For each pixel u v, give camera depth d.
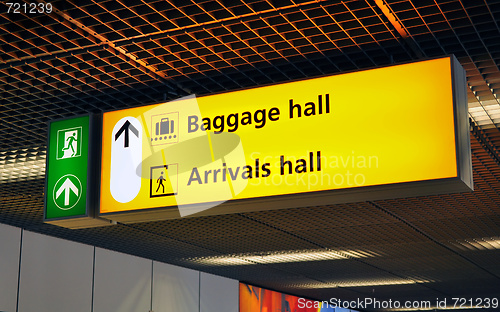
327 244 10.03
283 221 8.43
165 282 10.05
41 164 6.79
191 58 4.61
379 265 11.95
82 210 4.33
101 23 4.10
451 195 7.57
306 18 4.06
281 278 13.12
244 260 11.30
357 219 8.45
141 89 5.15
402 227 9.03
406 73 3.80
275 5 3.93
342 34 4.30
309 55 4.58
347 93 3.90
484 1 3.85
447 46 4.50
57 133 4.54
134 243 9.97
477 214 8.52
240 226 8.70
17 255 7.43
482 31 4.22
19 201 8.08
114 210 4.30
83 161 4.42
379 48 4.46
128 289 9.19
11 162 6.73
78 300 8.22
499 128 5.91
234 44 4.44
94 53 4.53
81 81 4.98
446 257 11.30
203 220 8.34
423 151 3.67
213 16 4.04
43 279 7.73
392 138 3.75
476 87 5.17
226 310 11.77
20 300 7.36
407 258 11.32
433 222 8.84
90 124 4.46
